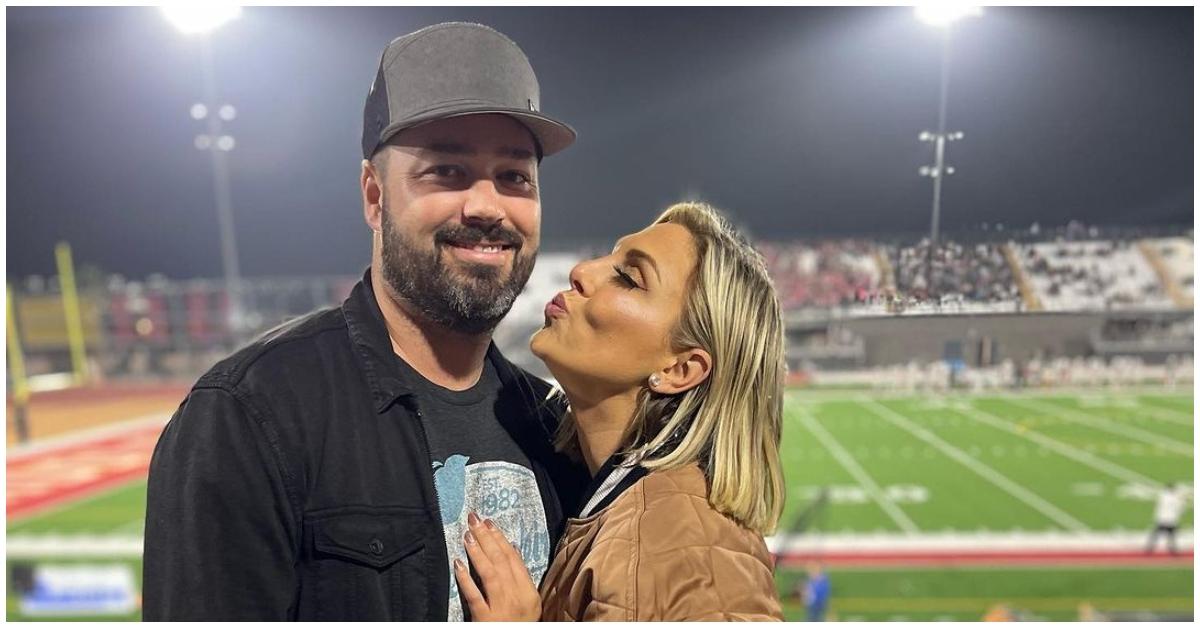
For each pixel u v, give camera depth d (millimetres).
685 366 1370
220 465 1193
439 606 1333
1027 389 18672
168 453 1228
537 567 1501
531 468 1546
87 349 25922
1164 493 9211
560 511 1561
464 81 1350
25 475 13969
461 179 1360
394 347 1449
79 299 26172
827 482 12312
